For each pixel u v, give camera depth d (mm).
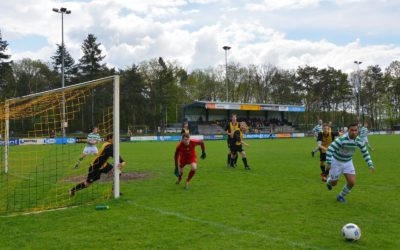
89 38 55938
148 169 13492
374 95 72938
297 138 44531
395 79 69875
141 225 6043
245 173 12289
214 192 8883
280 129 50406
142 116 57844
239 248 4914
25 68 60062
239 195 8469
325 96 73250
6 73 53125
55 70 62094
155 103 58906
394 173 11992
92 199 8273
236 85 70562
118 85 8359
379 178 10906
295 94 73250
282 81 70938
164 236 5453
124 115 56625
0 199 8492
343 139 7465
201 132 44469
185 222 6191
